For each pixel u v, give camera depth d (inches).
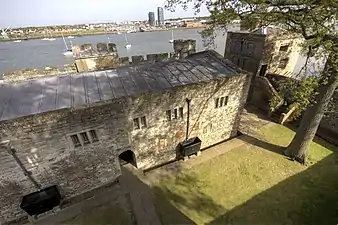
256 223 552.7
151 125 642.8
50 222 553.9
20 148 481.4
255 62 1102.4
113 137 593.9
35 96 560.1
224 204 601.6
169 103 634.8
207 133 785.6
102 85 625.3
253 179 680.4
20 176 511.5
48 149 517.0
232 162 745.6
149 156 698.8
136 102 579.2
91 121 537.6
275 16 536.7
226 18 548.7
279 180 677.9
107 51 995.3
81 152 567.2
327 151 797.9
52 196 548.4
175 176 687.7
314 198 618.2
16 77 898.1
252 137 874.8
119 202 601.3
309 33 575.2
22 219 566.9
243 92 776.3
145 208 584.7
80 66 931.3
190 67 745.0
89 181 623.2
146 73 697.6
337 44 517.3
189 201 608.1
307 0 467.5
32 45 5187.0
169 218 559.8
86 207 588.4
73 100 553.3
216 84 687.7
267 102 1045.8
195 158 762.8
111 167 641.6
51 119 486.9
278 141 853.2
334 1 432.1
